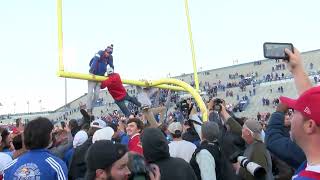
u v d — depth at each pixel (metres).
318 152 1.56
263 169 3.62
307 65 53.28
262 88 49.91
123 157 2.33
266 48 2.15
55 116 55.06
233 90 52.78
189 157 4.40
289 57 2.15
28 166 2.86
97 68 7.25
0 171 3.91
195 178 3.24
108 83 7.32
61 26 7.14
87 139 4.99
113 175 2.30
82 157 4.74
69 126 6.80
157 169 2.89
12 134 6.22
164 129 5.76
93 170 2.32
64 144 5.67
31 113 65.12
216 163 3.96
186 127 5.98
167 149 3.20
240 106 46.12
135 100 7.85
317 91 1.57
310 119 1.56
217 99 5.24
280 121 2.44
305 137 1.60
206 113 7.48
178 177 3.09
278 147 2.30
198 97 7.78
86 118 6.93
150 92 8.44
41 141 2.95
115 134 5.71
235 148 4.63
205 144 4.05
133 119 5.02
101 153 2.29
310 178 1.52
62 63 6.93
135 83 7.94
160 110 7.77
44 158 2.91
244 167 3.75
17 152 4.07
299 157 2.20
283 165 4.11
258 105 45.88
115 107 50.59
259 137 4.24
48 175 2.86
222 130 5.15
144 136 3.23
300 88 2.09
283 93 46.09
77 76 7.01
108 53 7.39
